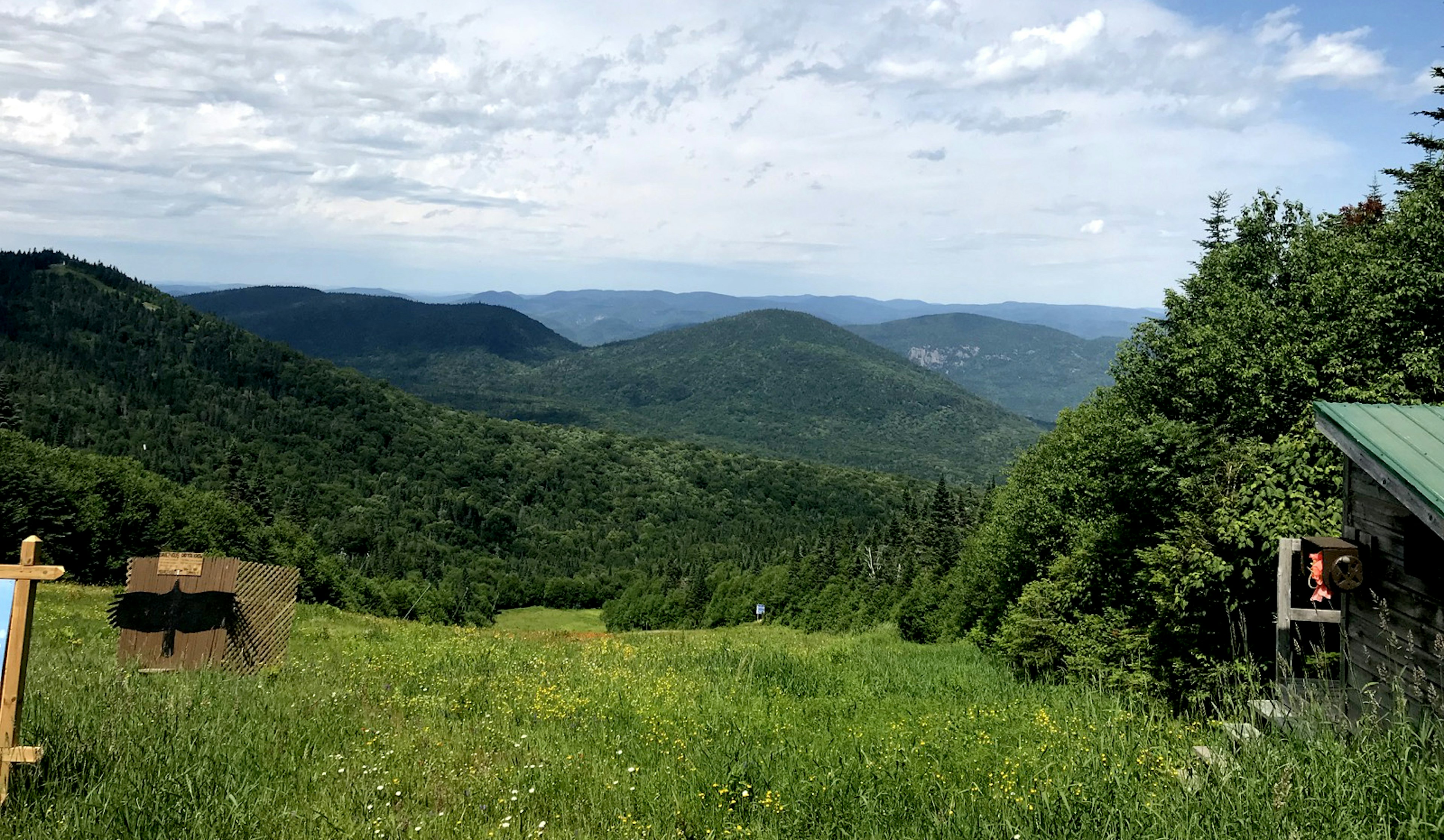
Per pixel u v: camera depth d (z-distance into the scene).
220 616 11.99
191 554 11.95
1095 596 18.77
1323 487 13.06
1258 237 24.23
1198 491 14.18
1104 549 17.42
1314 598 8.22
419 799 6.70
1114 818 5.32
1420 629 6.18
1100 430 20.92
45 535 57.59
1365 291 16.36
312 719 9.10
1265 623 13.29
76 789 5.71
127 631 11.57
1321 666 8.38
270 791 6.28
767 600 96.12
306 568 74.88
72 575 55.47
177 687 9.46
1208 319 21.20
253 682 10.84
